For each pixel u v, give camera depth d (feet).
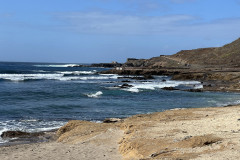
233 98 112.37
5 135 56.44
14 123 67.67
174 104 98.27
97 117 75.72
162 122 52.42
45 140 53.93
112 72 296.51
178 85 167.43
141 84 173.58
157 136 40.40
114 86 155.43
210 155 28.68
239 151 28.81
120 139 45.14
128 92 132.46
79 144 45.16
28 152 42.37
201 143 34.35
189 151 31.58
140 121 54.90
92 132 52.54
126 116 77.05
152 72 273.95
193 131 41.91
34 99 107.96
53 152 41.68
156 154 32.14
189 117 58.23
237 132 38.27
